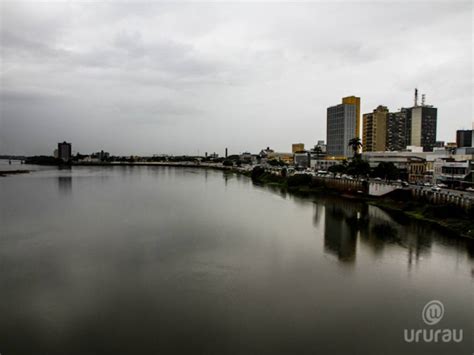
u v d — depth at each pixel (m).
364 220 79.75
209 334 30.70
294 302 36.78
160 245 57.16
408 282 42.44
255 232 67.00
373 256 52.28
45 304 36.09
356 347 29.06
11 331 31.25
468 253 53.88
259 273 44.91
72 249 54.62
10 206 95.81
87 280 42.25
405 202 95.75
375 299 37.72
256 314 34.19
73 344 29.31
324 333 31.02
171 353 28.08
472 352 28.45
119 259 49.97
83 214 84.31
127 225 72.25
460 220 71.19
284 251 54.53
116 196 120.00
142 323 32.47
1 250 53.94
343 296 38.38
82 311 34.62
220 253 53.19
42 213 85.25
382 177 134.38
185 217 81.81
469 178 103.25
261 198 119.19
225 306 35.75
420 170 136.50
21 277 43.12
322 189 141.12
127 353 28.11
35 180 190.00
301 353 28.17
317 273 45.09
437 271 46.22
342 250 55.09
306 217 83.44
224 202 108.25
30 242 58.53
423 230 69.31
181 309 35.06
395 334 31.06
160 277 43.28
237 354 27.98
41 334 30.75
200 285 40.94
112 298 37.47
